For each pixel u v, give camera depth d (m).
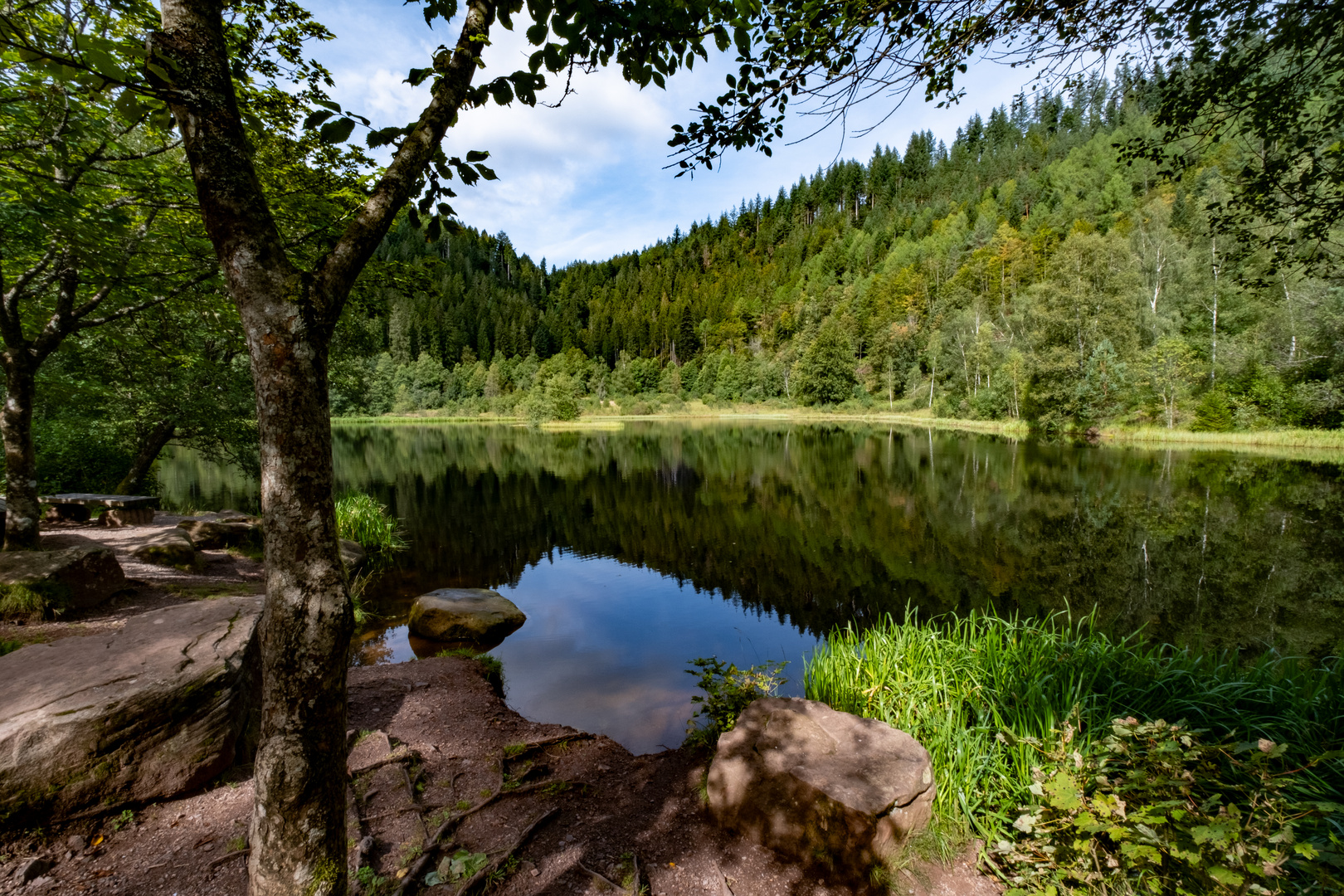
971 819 3.17
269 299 1.41
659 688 5.98
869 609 8.58
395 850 2.86
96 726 2.79
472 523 15.09
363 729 4.12
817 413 60.88
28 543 5.87
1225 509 13.82
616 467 26.09
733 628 7.91
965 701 4.20
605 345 94.94
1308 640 6.98
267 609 1.46
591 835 3.11
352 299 8.23
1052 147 79.88
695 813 3.29
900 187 108.62
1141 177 52.22
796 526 14.27
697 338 92.62
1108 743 2.77
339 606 1.49
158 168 5.62
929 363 51.06
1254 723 3.75
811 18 2.72
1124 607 8.23
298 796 1.46
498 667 6.29
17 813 2.59
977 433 35.91
